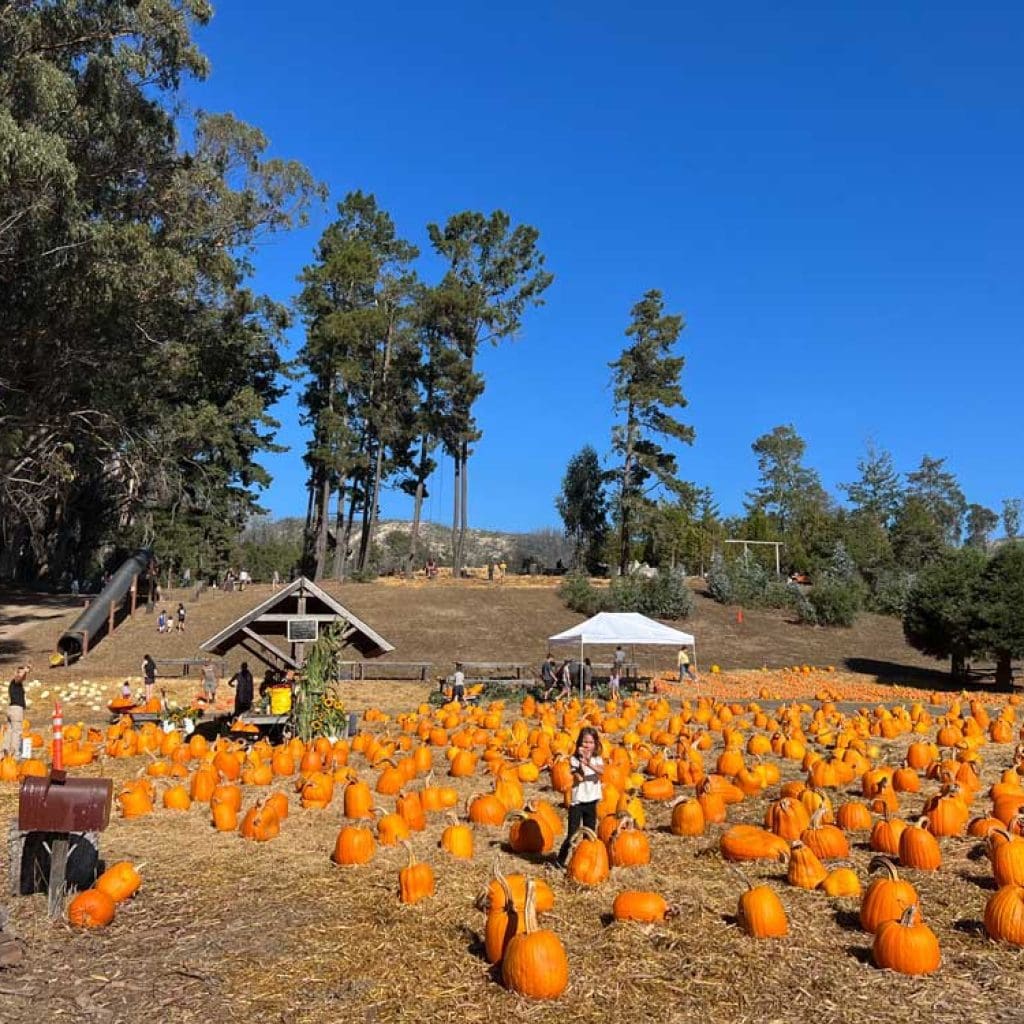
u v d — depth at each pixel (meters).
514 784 11.03
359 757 15.20
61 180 27.09
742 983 5.59
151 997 5.58
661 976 5.71
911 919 5.88
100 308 32.16
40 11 29.25
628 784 12.13
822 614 46.78
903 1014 5.17
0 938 6.36
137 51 32.19
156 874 8.25
